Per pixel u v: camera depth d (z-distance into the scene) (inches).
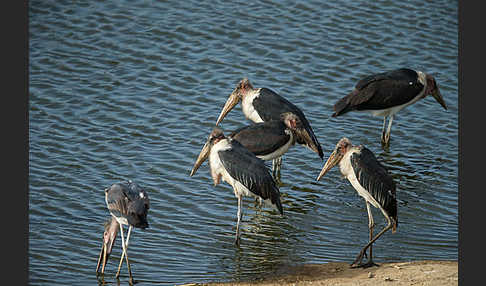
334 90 836.0
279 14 990.4
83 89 834.2
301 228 602.2
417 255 555.8
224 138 587.2
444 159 723.4
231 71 869.8
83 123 770.8
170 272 537.3
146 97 820.6
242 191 577.3
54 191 652.7
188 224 608.4
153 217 617.3
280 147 657.0
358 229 601.3
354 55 904.9
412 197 653.9
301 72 868.6
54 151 717.9
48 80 848.3
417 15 994.7
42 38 932.6
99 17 983.0
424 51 917.8
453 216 620.7
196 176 682.2
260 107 709.3
